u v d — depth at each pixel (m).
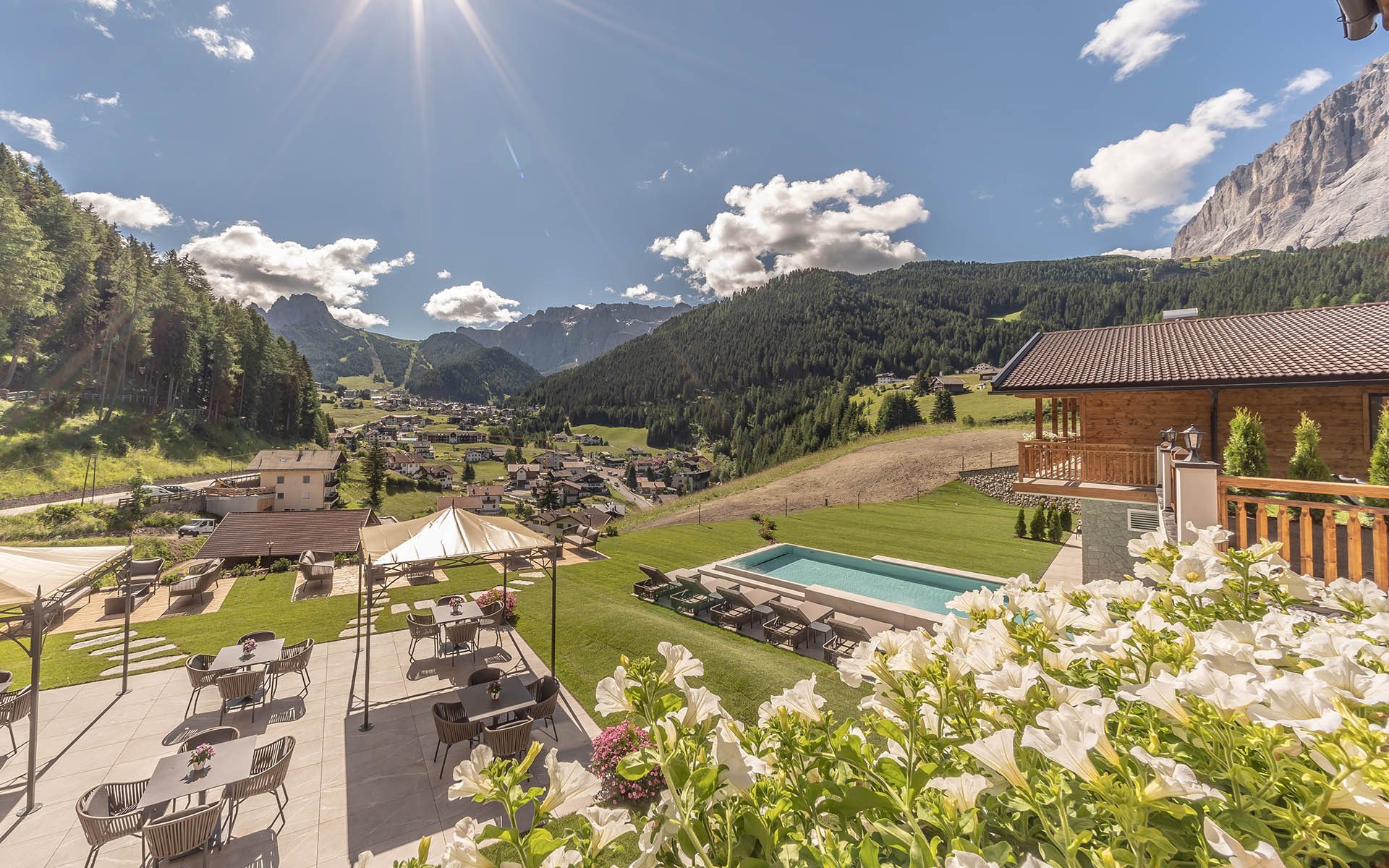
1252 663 1.38
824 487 30.62
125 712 7.86
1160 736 1.40
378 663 9.67
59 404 49.75
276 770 5.69
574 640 10.41
